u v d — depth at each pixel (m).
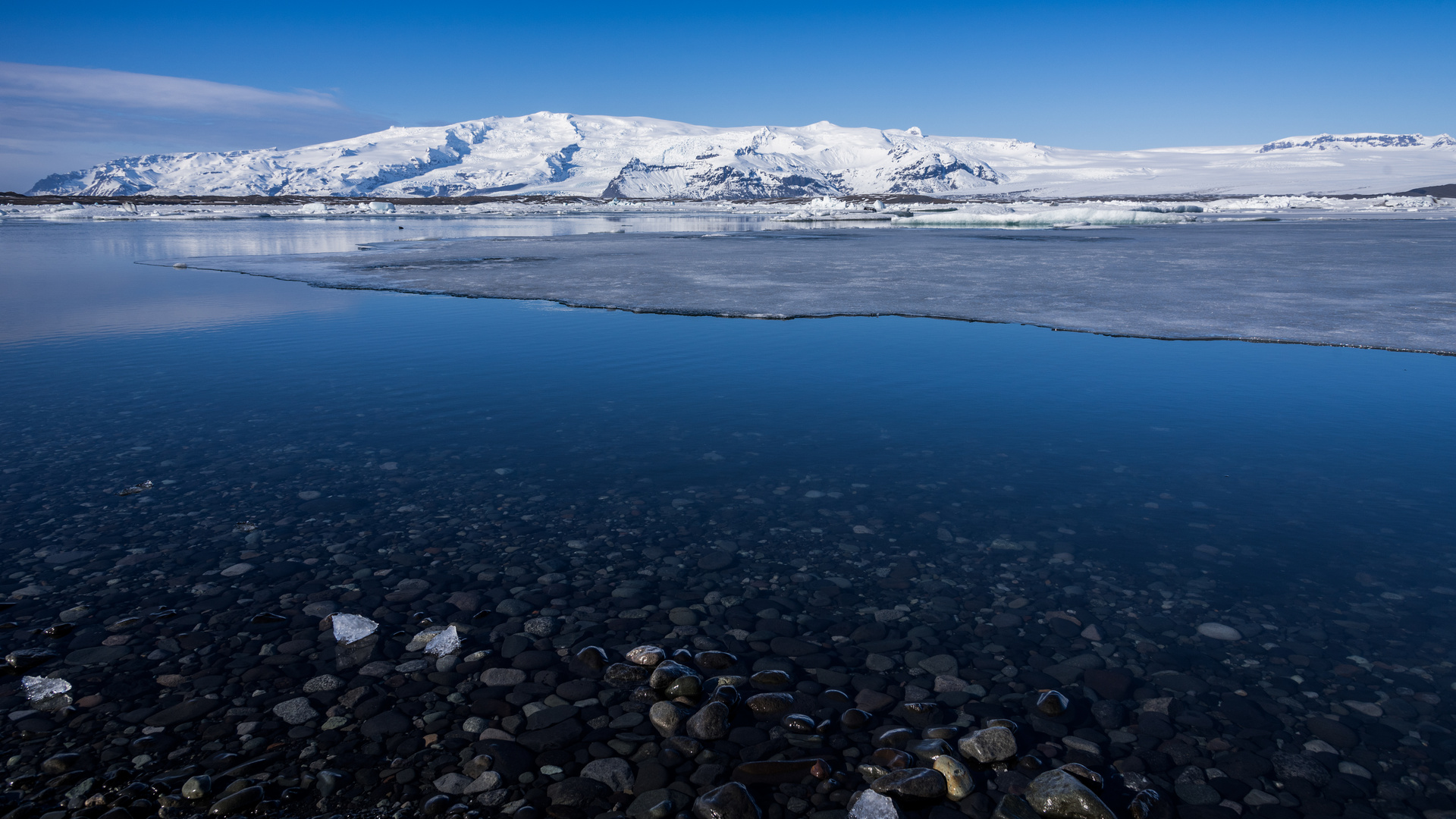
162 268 18.86
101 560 3.94
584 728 2.79
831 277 16.48
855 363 8.46
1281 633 3.40
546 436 5.97
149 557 3.98
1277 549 4.16
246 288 14.77
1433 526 4.42
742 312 11.64
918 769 2.53
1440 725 2.81
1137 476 5.20
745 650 3.28
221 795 2.40
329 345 9.35
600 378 7.78
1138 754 2.68
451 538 4.25
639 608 3.59
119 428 6.07
